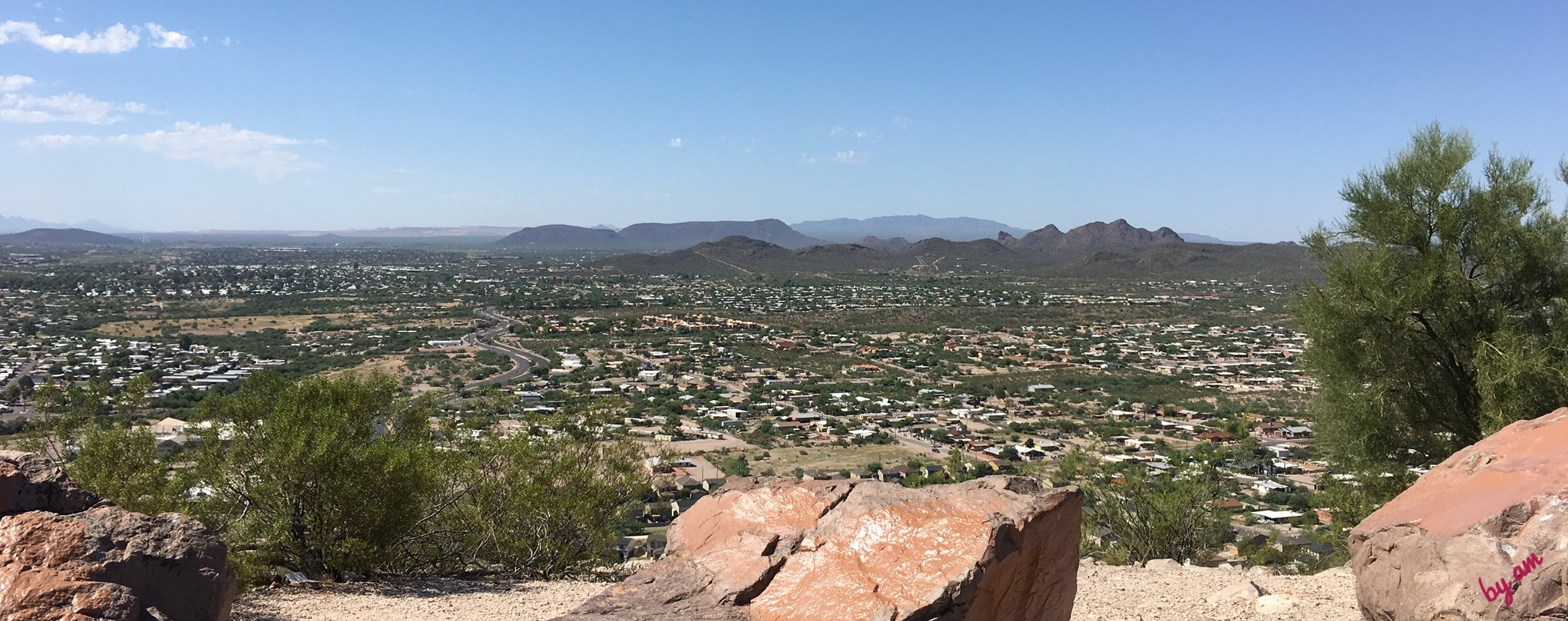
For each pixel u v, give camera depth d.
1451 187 14.88
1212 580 12.19
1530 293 14.52
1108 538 18.69
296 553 14.51
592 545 17.30
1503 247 14.45
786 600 6.21
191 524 7.54
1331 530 17.38
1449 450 14.77
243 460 14.36
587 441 18.17
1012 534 6.43
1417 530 7.57
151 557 7.07
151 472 13.85
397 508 14.85
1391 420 15.14
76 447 14.47
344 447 14.48
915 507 6.74
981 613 6.16
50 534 6.84
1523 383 13.46
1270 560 18.25
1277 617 9.72
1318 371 15.84
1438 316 14.62
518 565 16.88
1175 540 17.97
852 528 6.67
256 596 12.75
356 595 13.31
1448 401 15.07
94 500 7.73
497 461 17.41
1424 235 15.10
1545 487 7.05
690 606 6.29
